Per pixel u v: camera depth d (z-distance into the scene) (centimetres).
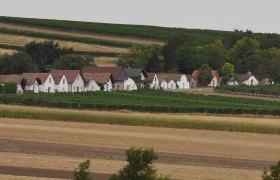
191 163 19475
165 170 17925
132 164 11125
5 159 18475
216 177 17325
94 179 16350
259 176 17700
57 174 16688
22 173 16638
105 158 19525
